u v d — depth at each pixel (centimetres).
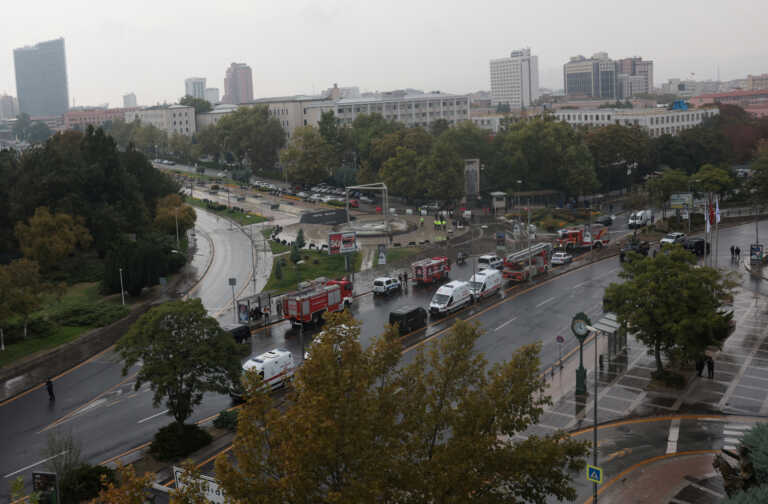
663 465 4141
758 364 5800
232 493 2495
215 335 4694
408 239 12288
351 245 9269
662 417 4838
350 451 2428
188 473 2716
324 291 7394
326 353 2691
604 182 16762
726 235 11556
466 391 3114
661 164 17850
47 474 3538
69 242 10075
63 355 6806
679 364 5850
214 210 16638
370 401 2645
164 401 5491
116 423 5131
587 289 8438
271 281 9550
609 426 4722
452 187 14775
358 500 2288
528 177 15838
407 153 15625
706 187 13412
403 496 2659
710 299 5309
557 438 3064
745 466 3306
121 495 2483
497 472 2858
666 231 11950
